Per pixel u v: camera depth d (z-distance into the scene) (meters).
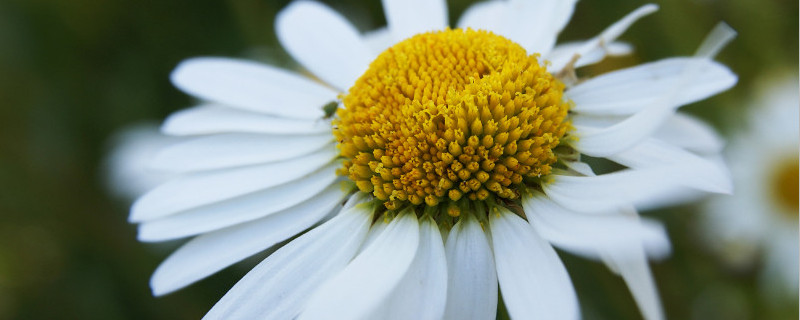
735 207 0.13
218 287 0.14
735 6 0.14
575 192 0.10
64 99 0.16
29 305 0.15
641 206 0.09
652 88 0.11
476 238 0.10
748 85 0.14
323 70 0.12
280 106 0.12
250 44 0.15
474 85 0.10
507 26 0.11
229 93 0.12
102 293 0.15
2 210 0.16
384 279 0.10
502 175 0.10
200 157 0.11
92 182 0.16
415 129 0.10
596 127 0.11
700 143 0.11
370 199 0.11
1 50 0.16
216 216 0.11
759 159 0.14
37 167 0.16
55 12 0.15
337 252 0.10
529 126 0.10
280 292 0.10
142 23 0.16
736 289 0.13
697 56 0.09
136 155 0.15
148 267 0.15
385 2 0.12
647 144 0.10
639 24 0.14
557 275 0.10
